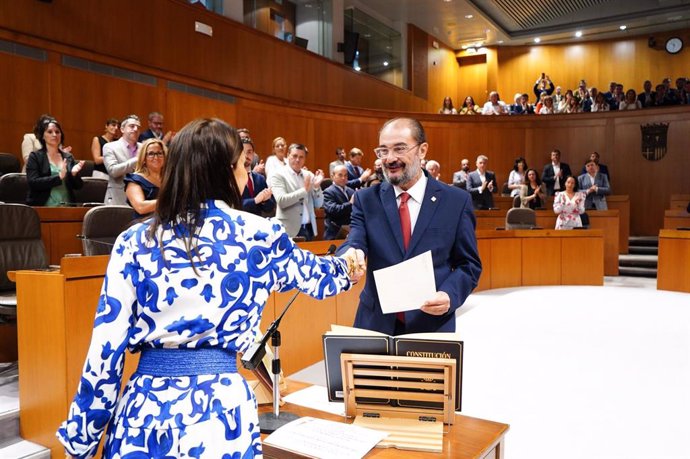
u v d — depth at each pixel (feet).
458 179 31.91
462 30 48.24
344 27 40.55
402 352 5.22
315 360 13.87
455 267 6.91
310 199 16.78
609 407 10.68
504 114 39.52
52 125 15.19
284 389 6.32
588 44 50.67
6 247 10.85
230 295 3.82
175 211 3.91
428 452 4.83
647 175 37.22
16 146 20.01
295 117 32.60
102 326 3.70
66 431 3.66
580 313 19.30
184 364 3.73
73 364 8.03
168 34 25.66
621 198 32.32
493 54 52.24
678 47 47.62
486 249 24.84
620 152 37.86
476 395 11.33
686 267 23.93
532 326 17.33
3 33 19.61
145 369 3.76
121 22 23.56
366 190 7.23
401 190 6.97
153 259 3.80
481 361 13.66
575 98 42.04
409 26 46.11
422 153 6.89
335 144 34.86
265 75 31.07
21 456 7.98
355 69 38.52
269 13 34.17
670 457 8.59
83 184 16.85
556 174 33.17
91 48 22.38
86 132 22.29
